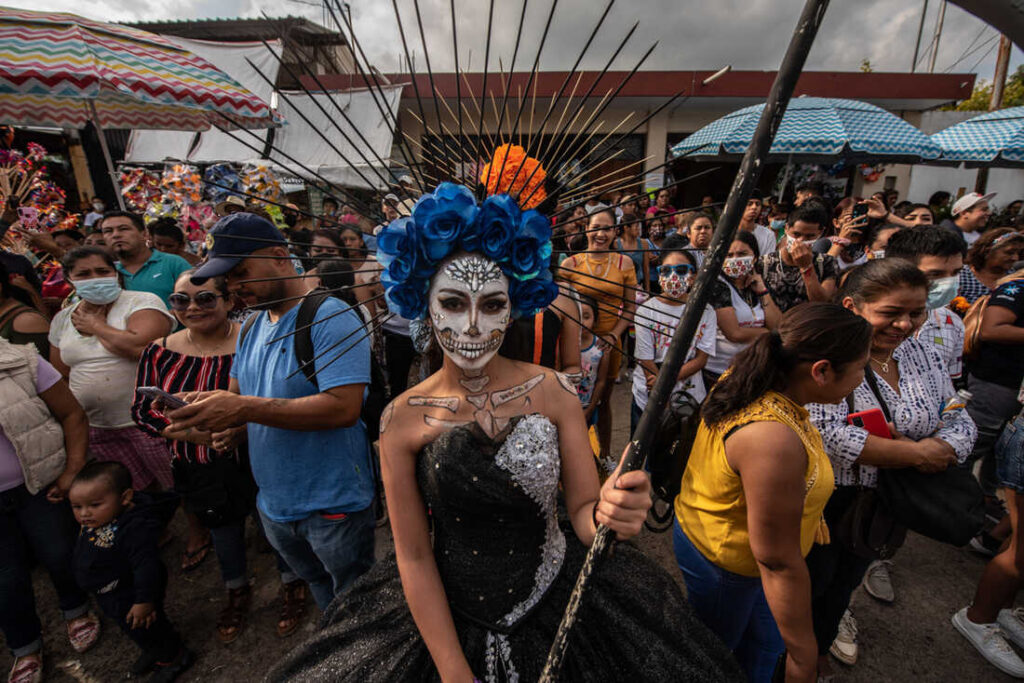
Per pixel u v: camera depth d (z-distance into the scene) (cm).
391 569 154
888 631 239
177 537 315
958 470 176
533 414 120
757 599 174
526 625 126
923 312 173
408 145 115
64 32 355
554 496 129
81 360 261
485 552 123
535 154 124
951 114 1151
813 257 330
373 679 126
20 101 508
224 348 232
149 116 568
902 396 181
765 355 143
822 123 598
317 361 171
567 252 118
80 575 208
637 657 128
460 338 111
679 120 1107
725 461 148
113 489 208
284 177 768
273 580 278
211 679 223
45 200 456
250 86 823
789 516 131
